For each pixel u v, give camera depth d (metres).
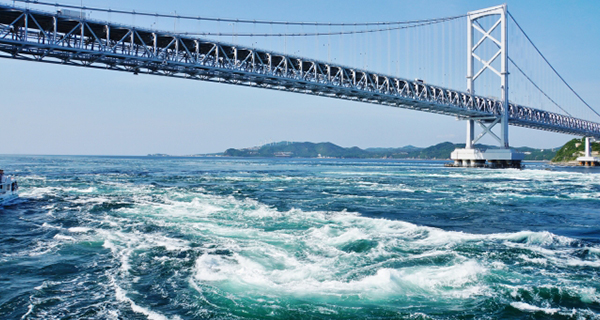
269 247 13.69
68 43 44.84
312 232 16.28
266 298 9.24
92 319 8.21
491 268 11.39
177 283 10.20
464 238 15.28
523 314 8.41
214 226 17.47
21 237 15.44
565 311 8.54
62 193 31.20
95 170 71.62
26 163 108.62
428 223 19.61
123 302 9.04
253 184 42.56
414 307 8.77
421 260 12.06
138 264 11.78
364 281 10.26
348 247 13.80
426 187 39.62
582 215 22.44
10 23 44.16
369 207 24.55
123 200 26.70
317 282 10.27
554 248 13.96
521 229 18.39
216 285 10.04
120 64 48.97
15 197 26.09
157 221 18.64
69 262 11.99
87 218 19.59
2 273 11.00
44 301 9.09
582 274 10.90
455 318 8.23
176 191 33.41
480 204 26.47
